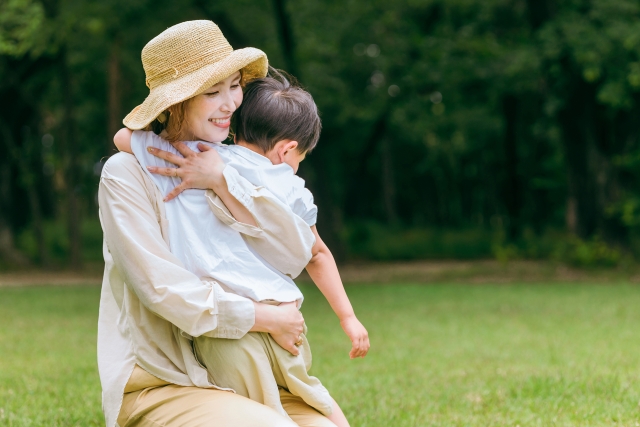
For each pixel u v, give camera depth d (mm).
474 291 14922
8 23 15875
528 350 7613
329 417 2488
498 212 32812
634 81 15477
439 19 21656
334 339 8625
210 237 2275
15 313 11148
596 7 16516
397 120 23312
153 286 2162
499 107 24781
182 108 2357
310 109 2471
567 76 17469
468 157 34375
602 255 18562
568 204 22000
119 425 2334
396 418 4492
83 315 11016
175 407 2203
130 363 2287
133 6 16797
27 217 22234
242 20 19391
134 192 2262
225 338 2246
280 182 2375
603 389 5195
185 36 2320
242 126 2445
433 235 27844
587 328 9406
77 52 18703
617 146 18703
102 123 24938
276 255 2334
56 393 5191
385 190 34844
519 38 19156
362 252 25344
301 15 19781
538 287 15602
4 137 19125
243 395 2273
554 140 24375
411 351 7676
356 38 20062
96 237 27391
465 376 6039
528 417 4441
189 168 2295
